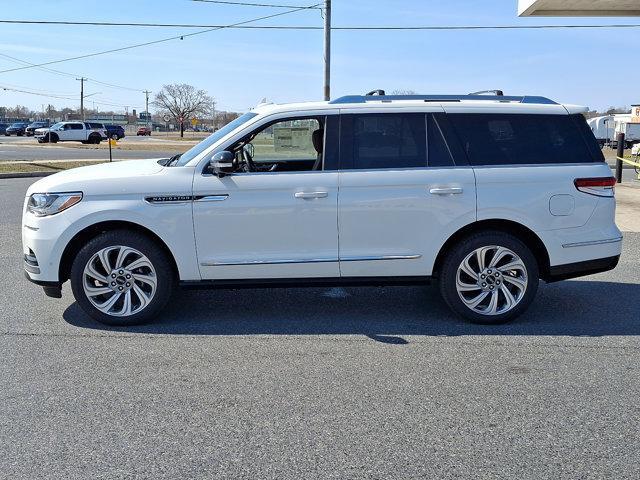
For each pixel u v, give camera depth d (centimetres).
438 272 573
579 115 576
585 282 725
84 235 552
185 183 537
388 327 558
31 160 2816
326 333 541
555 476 320
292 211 540
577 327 560
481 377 445
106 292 549
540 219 555
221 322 570
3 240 948
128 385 429
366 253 550
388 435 362
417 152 555
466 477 319
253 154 607
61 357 481
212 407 397
